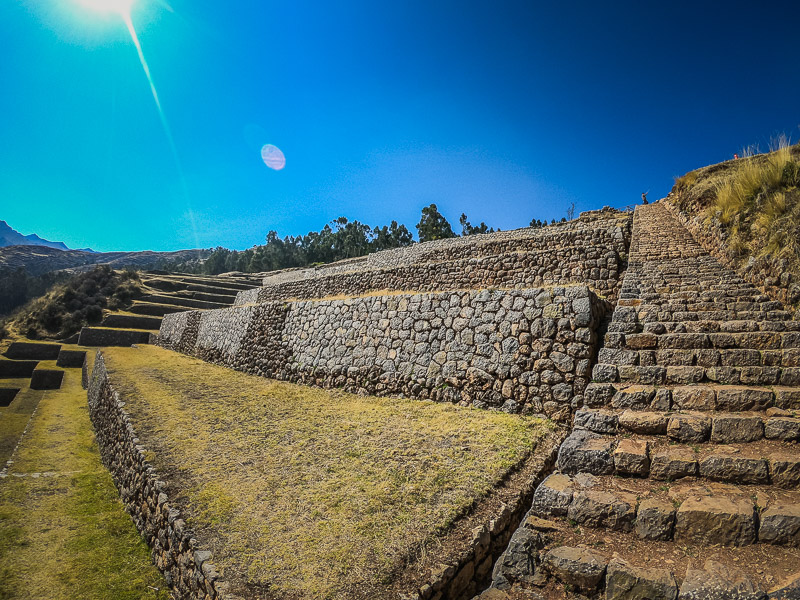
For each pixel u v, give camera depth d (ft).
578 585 9.30
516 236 72.64
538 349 23.39
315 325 39.06
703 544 9.36
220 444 22.91
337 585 11.62
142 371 48.65
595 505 10.78
